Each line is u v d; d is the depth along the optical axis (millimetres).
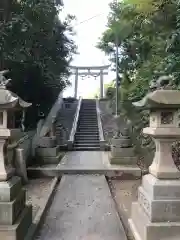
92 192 6859
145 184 4070
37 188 7336
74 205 5863
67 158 11320
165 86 3908
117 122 10172
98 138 15250
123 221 5070
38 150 10000
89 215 5258
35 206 5590
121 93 10938
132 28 9430
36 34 10492
